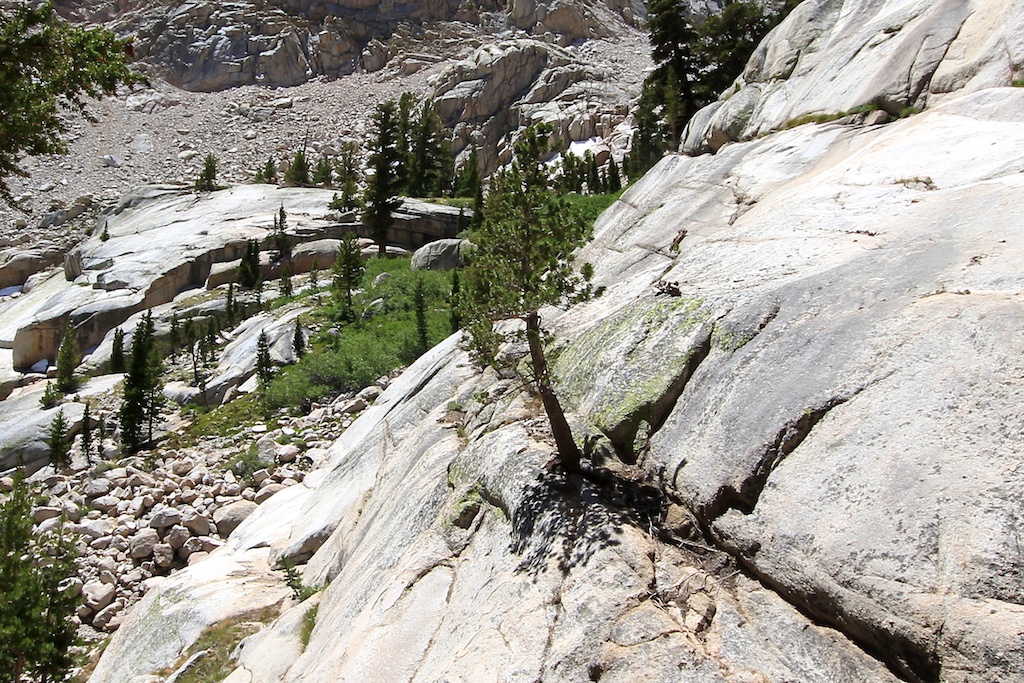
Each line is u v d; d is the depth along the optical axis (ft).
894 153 32.37
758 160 44.52
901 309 18.02
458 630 20.52
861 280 20.43
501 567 21.22
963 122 32.12
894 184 29.30
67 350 117.70
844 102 43.01
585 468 22.07
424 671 20.27
